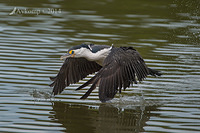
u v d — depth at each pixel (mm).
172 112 10641
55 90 11625
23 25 20594
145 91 12391
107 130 9414
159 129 9445
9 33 18875
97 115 10406
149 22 21891
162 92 12297
